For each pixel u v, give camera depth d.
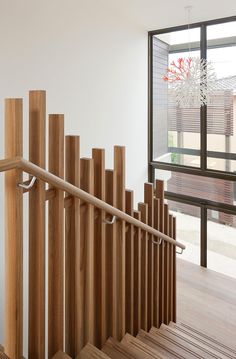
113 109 4.84
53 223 1.61
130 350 2.06
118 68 4.85
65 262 1.77
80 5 4.08
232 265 5.20
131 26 5.02
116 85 4.85
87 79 4.32
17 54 3.38
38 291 1.53
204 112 5.18
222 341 3.48
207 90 4.41
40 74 3.66
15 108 1.32
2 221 3.26
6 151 1.37
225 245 5.25
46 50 3.70
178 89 4.40
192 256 5.65
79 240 1.80
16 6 3.31
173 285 3.60
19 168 1.29
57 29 3.80
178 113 5.46
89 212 1.86
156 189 3.01
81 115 4.29
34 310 1.55
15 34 3.34
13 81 3.37
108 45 4.61
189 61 4.34
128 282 2.46
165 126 5.63
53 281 1.66
